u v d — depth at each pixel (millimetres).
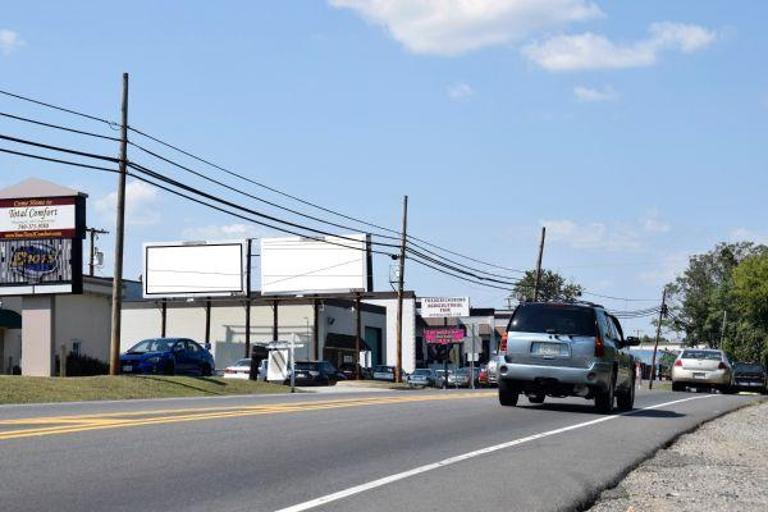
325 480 9500
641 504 9266
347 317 70000
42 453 10516
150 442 11711
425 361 89875
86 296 51656
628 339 20766
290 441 12359
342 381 52969
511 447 12672
